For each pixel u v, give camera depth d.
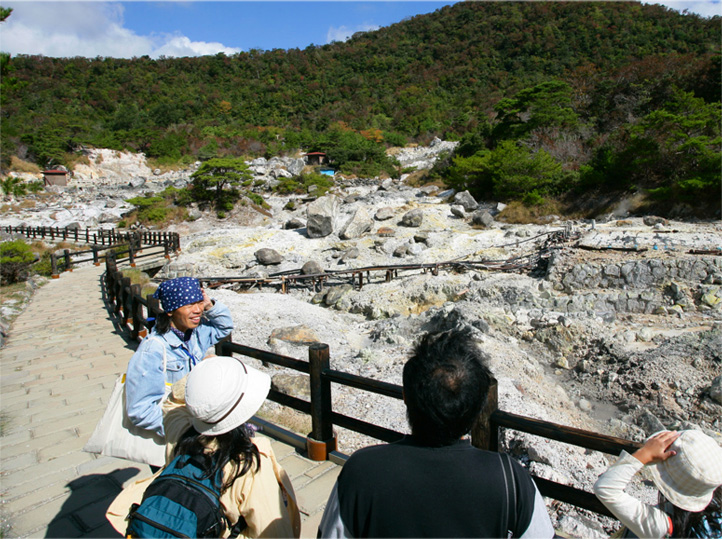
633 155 21.33
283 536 1.88
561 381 7.88
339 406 6.28
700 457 1.63
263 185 35.75
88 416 5.14
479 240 19.16
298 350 8.92
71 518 3.32
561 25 110.88
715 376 6.88
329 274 16.20
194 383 1.82
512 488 1.47
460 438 1.60
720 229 15.80
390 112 87.44
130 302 8.43
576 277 12.68
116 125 76.25
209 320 2.89
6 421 5.02
